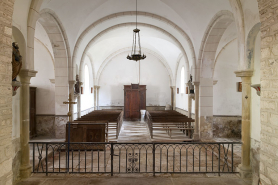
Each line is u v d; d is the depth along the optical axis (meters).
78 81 9.98
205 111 8.62
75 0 6.92
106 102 16.94
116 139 8.73
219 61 9.95
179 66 14.82
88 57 14.05
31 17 4.87
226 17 6.29
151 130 8.84
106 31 9.99
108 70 16.89
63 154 6.65
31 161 5.75
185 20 8.10
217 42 7.83
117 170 5.24
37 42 9.50
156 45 14.68
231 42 9.67
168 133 9.59
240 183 4.43
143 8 8.58
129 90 15.65
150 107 17.00
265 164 3.11
